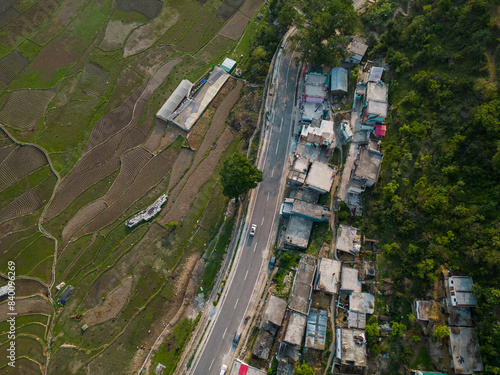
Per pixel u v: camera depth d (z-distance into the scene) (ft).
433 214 200.75
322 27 258.98
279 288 221.25
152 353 230.07
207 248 255.09
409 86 241.55
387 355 192.54
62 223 276.82
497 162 185.68
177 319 237.25
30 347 243.19
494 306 176.55
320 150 252.42
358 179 223.51
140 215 271.49
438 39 236.63
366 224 220.84
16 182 290.15
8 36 339.57
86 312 247.70
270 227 246.88
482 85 204.44
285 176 261.03
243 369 203.62
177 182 283.79
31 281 262.47
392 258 209.15
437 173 209.26
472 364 174.40
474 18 224.53
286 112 277.64
